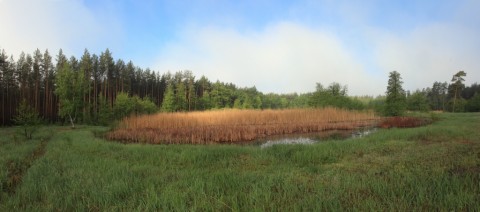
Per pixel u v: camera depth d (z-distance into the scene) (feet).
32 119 62.08
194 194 19.60
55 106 160.04
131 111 129.80
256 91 360.28
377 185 20.06
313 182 22.59
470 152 32.58
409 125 96.27
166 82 256.52
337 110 124.98
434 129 58.95
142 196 19.66
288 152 40.55
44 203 19.10
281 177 24.44
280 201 18.07
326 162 34.96
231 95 277.03
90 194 20.17
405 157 32.19
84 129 91.71
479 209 14.58
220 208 17.16
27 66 157.99
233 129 79.00
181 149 43.29
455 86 219.20
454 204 15.65
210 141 65.98
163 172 28.60
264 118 102.47
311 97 184.65
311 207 16.44
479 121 84.89
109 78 182.80
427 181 20.20
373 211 15.15
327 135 79.51
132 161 36.22
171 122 92.89
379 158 33.22
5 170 29.40
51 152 40.75
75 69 171.63
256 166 33.35
